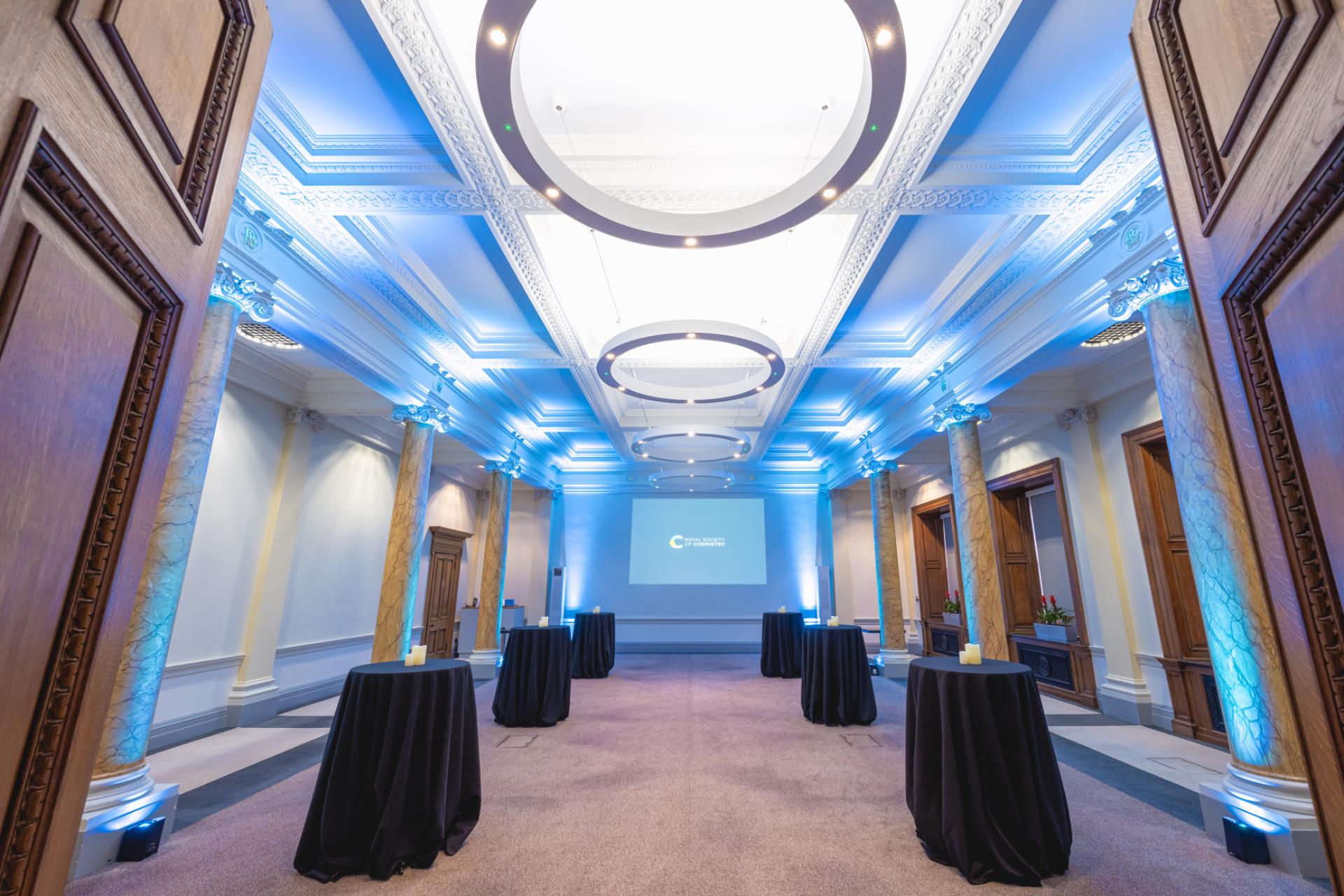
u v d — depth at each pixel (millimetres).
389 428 7621
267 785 3697
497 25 2068
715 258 4707
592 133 3387
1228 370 1060
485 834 2953
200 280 1077
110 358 848
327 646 6621
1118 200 3357
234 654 5398
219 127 1096
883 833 2973
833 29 2822
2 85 571
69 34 668
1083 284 3820
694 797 3486
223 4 1095
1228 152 1014
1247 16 905
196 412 3143
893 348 5738
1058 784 2676
